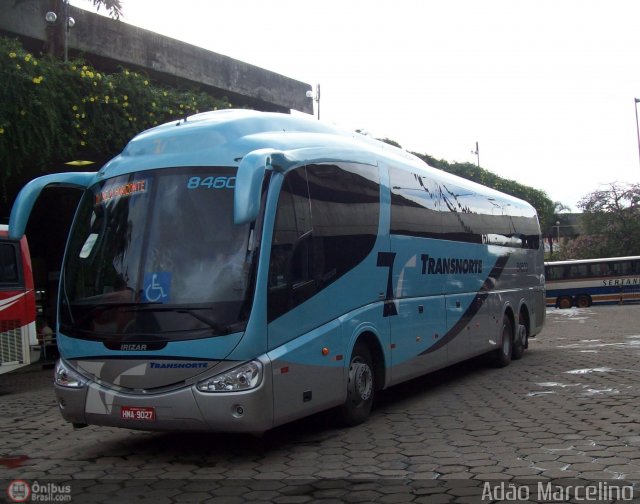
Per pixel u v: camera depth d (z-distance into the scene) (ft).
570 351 51.21
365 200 26.48
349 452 21.54
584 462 19.40
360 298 25.36
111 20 60.03
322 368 22.40
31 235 68.59
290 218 21.66
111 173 22.63
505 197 46.44
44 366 55.88
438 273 33.14
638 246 163.02
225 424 19.24
